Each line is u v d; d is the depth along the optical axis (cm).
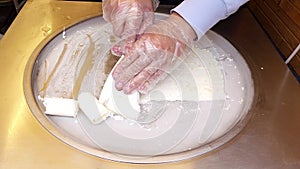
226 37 79
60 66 70
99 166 49
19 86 62
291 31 72
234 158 52
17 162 49
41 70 68
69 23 80
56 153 50
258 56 74
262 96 64
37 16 82
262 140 55
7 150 50
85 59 71
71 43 75
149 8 67
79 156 50
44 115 58
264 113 60
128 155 52
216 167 50
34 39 74
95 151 51
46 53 72
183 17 63
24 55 69
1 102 58
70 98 62
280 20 76
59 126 58
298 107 61
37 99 62
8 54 69
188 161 51
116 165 49
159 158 51
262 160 51
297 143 55
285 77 68
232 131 56
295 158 52
